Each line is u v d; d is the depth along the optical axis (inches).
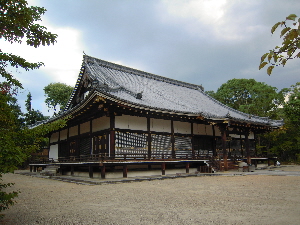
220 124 949.8
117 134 764.0
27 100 1779.0
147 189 500.7
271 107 1834.4
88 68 966.4
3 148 198.4
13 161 209.6
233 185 541.3
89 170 777.6
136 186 556.7
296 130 1624.0
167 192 453.7
